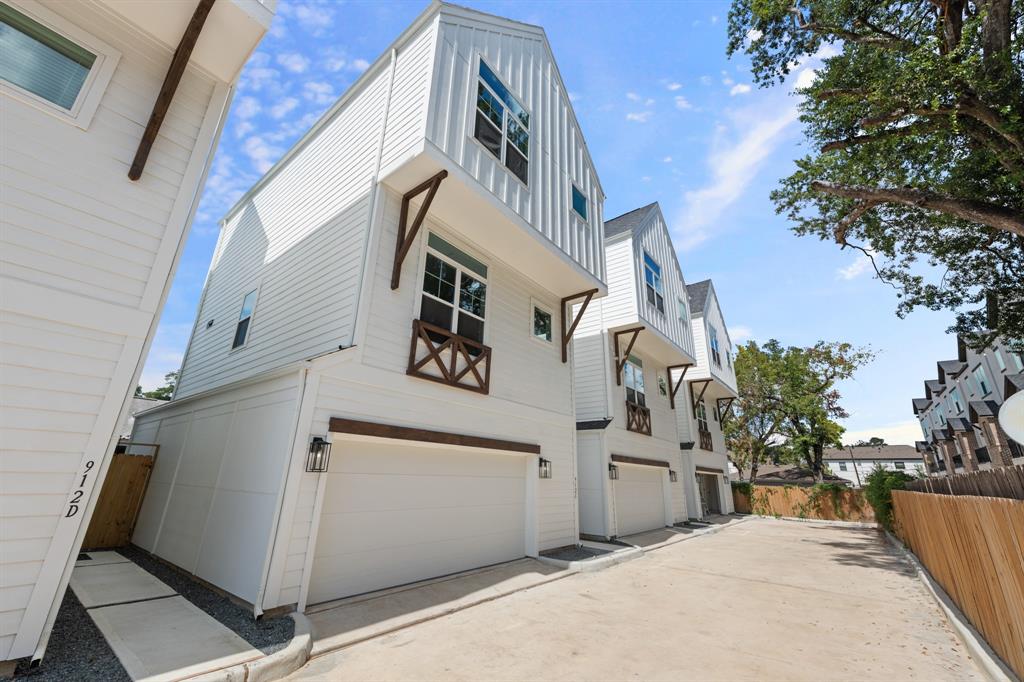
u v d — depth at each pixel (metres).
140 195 3.82
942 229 9.54
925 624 4.82
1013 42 6.57
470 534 6.61
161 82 4.12
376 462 5.50
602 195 10.46
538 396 8.52
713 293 20.12
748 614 5.13
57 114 3.51
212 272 10.66
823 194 9.89
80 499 3.18
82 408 3.28
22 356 3.08
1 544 2.85
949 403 26.11
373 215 5.94
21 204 3.25
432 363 6.32
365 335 5.45
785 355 24.17
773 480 36.56
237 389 6.06
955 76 6.19
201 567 5.29
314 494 4.61
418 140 5.59
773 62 9.42
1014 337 9.48
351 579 4.96
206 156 4.27
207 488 5.88
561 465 8.84
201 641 3.50
